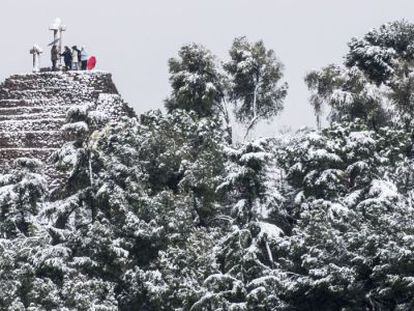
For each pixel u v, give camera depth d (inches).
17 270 7091.5
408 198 7849.4
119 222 7657.5
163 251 7524.6
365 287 7160.4
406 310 6968.5
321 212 7372.1
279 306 7249.0
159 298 7327.8
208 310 7180.1
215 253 7470.5
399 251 6914.4
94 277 7308.1
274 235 7598.4
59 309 6914.4
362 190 7839.6
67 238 7519.7
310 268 7190.0
